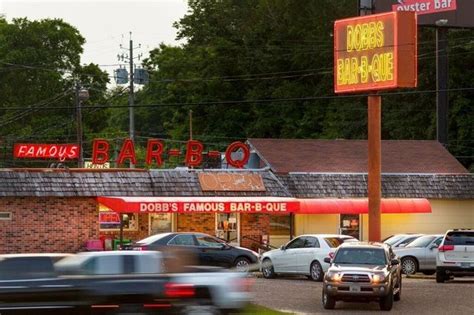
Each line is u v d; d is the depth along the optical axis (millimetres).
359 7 55656
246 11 90625
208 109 87750
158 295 21484
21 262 21672
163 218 54031
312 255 42562
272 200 52812
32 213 51281
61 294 21438
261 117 85750
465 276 43625
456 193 58219
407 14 49688
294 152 59688
